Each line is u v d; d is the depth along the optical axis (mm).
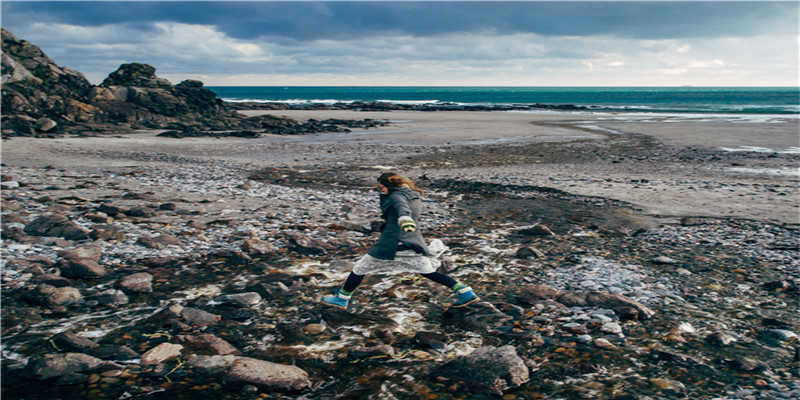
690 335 4340
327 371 3746
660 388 3424
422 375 3656
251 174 15891
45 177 13977
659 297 5309
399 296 5402
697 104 96312
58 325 4492
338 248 7410
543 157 20969
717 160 18875
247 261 6609
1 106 33250
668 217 9602
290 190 12766
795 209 10117
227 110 47781
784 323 4562
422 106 81375
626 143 26125
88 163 17812
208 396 3336
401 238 4648
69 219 8453
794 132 31047
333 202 11250
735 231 8383
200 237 7781
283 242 7637
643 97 162500
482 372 3566
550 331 4434
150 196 11133
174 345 3994
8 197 10398
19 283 5457
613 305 4938
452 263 6430
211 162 18969
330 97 197875
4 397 3268
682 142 26016
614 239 7977
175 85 47312
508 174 15812
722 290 5531
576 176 15195
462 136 31500
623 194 11992
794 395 3311
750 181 14039
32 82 37688
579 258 6848
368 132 35094
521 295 5355
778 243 7574
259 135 31938
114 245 7211
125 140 27859
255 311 4867
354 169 17469
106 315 4762
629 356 3938
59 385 3434
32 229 7617
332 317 4762
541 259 6855
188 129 33000
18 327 4406
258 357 3959
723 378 3574
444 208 10633
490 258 6906
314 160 20109
